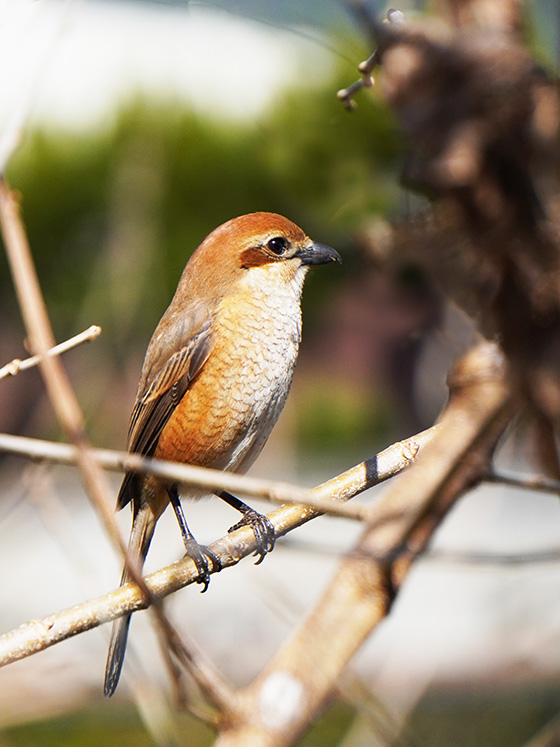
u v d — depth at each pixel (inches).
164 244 477.1
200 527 612.4
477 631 421.1
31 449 164.2
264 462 660.1
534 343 141.3
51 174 476.1
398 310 520.7
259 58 331.0
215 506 665.6
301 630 144.3
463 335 160.7
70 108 464.1
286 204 383.9
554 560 170.4
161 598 207.6
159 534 486.3
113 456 168.1
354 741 281.1
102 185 474.9
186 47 403.9
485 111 134.6
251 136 438.9
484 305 144.5
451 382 158.9
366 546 146.8
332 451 697.0
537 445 169.2
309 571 474.3
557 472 166.9
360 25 144.8
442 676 402.9
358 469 231.6
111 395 506.3
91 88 458.9
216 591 481.7
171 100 451.8
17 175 478.3
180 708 158.4
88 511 556.7
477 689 403.2
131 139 458.6
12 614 483.8
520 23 142.9
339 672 140.9
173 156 455.5
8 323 611.8
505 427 167.5
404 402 614.5
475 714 396.8
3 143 156.9
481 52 135.5
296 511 243.8
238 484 164.2
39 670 342.6
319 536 501.4
